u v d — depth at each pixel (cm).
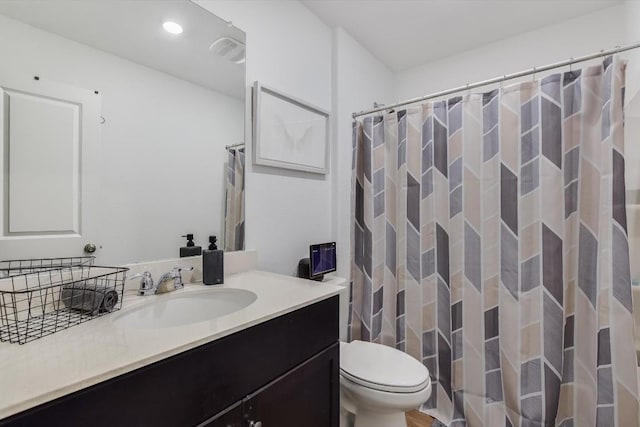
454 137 166
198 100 126
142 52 110
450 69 229
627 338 121
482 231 157
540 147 142
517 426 145
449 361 169
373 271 190
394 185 188
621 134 124
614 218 124
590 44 182
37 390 48
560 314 139
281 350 91
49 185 90
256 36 147
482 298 157
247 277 130
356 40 208
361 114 200
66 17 93
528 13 182
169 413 64
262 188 150
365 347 154
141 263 109
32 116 87
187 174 123
